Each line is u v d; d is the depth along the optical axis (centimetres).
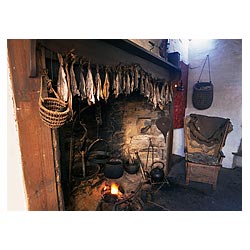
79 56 92
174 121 275
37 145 79
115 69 120
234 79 249
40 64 76
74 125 169
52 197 88
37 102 77
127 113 223
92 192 169
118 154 224
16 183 79
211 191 190
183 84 283
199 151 222
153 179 188
